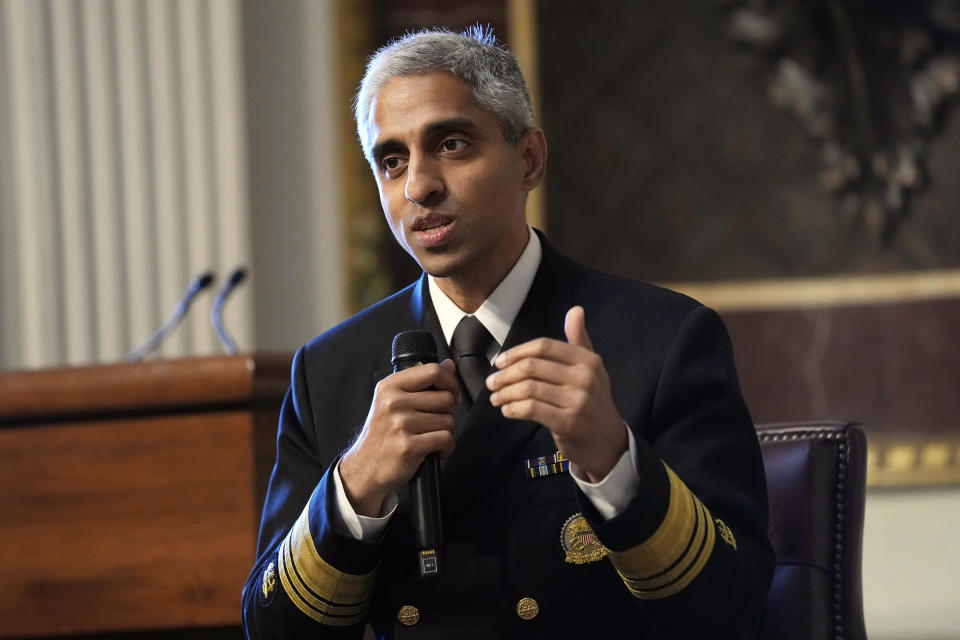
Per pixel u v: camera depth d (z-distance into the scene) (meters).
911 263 15.87
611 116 16.45
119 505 9.00
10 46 16.16
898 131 15.88
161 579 8.90
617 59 16.45
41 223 15.98
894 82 15.89
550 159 16.52
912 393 15.76
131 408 9.02
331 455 6.25
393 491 5.69
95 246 16.06
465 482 5.79
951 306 15.72
